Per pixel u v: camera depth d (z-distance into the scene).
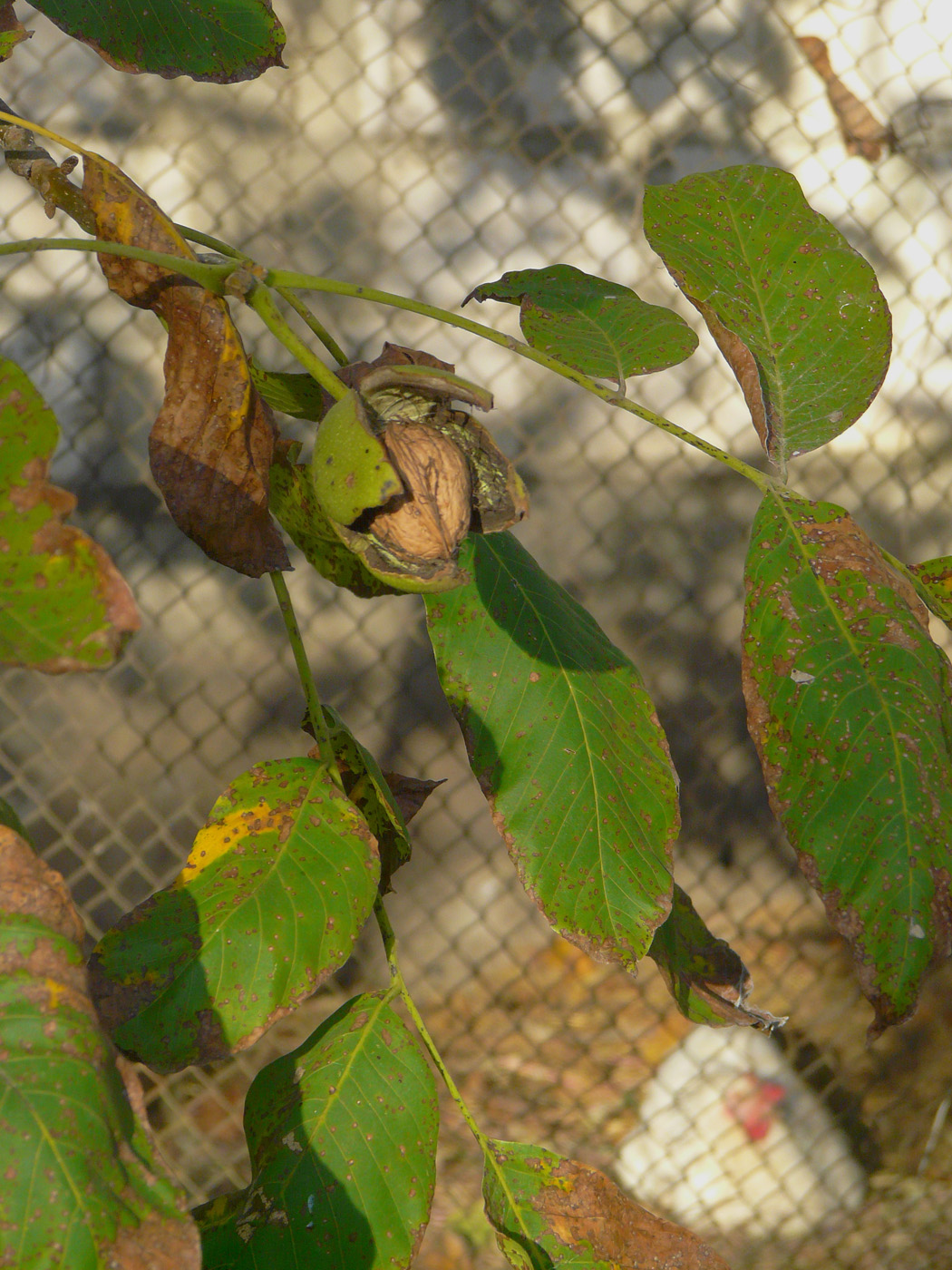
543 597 0.84
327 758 0.79
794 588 0.77
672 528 3.68
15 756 3.28
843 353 0.80
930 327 3.46
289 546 3.45
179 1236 0.66
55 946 0.67
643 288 3.53
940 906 0.73
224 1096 2.85
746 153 3.52
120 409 3.21
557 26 3.41
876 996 0.73
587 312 0.84
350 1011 0.79
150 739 3.36
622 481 3.62
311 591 3.49
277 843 0.77
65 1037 0.66
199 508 0.78
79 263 3.08
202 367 0.77
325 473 0.72
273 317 0.73
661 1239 0.80
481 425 0.74
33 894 0.68
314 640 3.51
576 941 0.78
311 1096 0.77
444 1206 2.60
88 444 3.20
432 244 3.39
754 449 3.67
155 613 3.33
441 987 3.28
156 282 0.76
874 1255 2.57
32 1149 0.65
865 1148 2.82
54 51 3.05
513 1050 3.07
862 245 3.56
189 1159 2.67
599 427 3.56
